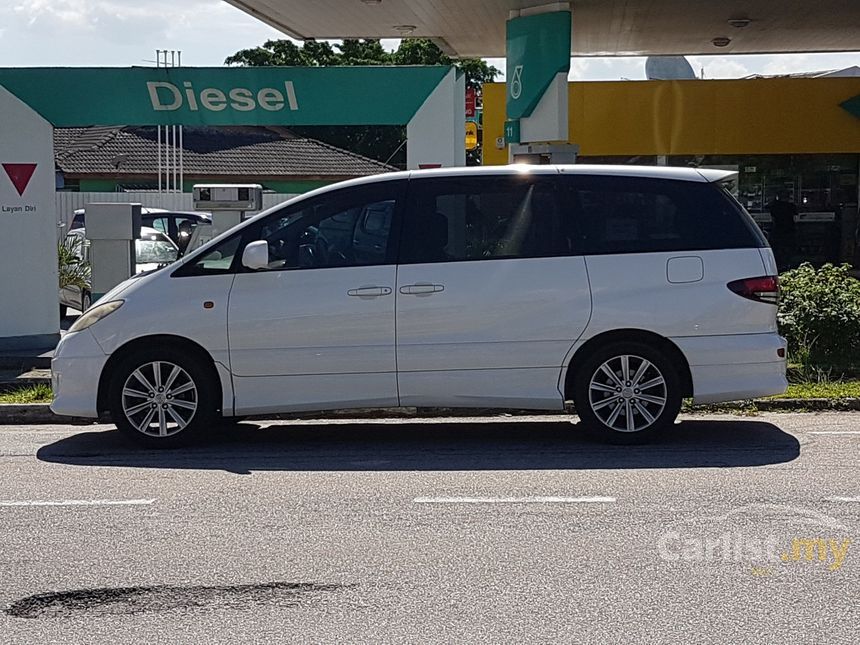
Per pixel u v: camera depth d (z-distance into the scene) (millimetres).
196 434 8859
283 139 45125
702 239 8695
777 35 20469
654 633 4855
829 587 5430
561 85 16031
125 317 8766
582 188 8797
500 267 8672
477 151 33188
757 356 8609
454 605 5227
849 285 12617
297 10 17688
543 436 9289
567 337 8617
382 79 13773
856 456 8289
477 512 6828
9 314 14484
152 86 13961
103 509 7008
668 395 8672
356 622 5035
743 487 7348
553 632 4879
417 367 8664
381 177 8938
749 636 4816
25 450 8961
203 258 8883
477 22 18750
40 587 5566
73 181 40750
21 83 14078
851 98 20891
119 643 4852
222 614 5164
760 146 21141
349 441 9227
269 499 7223
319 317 8664
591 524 6527
